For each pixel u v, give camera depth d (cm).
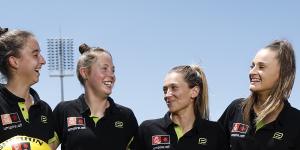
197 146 541
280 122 512
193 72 564
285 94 520
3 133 493
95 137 545
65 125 556
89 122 552
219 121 568
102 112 566
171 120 553
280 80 517
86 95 574
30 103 517
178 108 551
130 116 577
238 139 527
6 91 504
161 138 547
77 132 546
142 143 564
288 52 521
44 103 530
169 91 554
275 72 517
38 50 524
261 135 514
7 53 509
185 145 541
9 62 509
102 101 569
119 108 574
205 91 576
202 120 557
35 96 523
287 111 519
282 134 507
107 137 550
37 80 521
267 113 507
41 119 512
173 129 550
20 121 496
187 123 557
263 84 518
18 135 489
